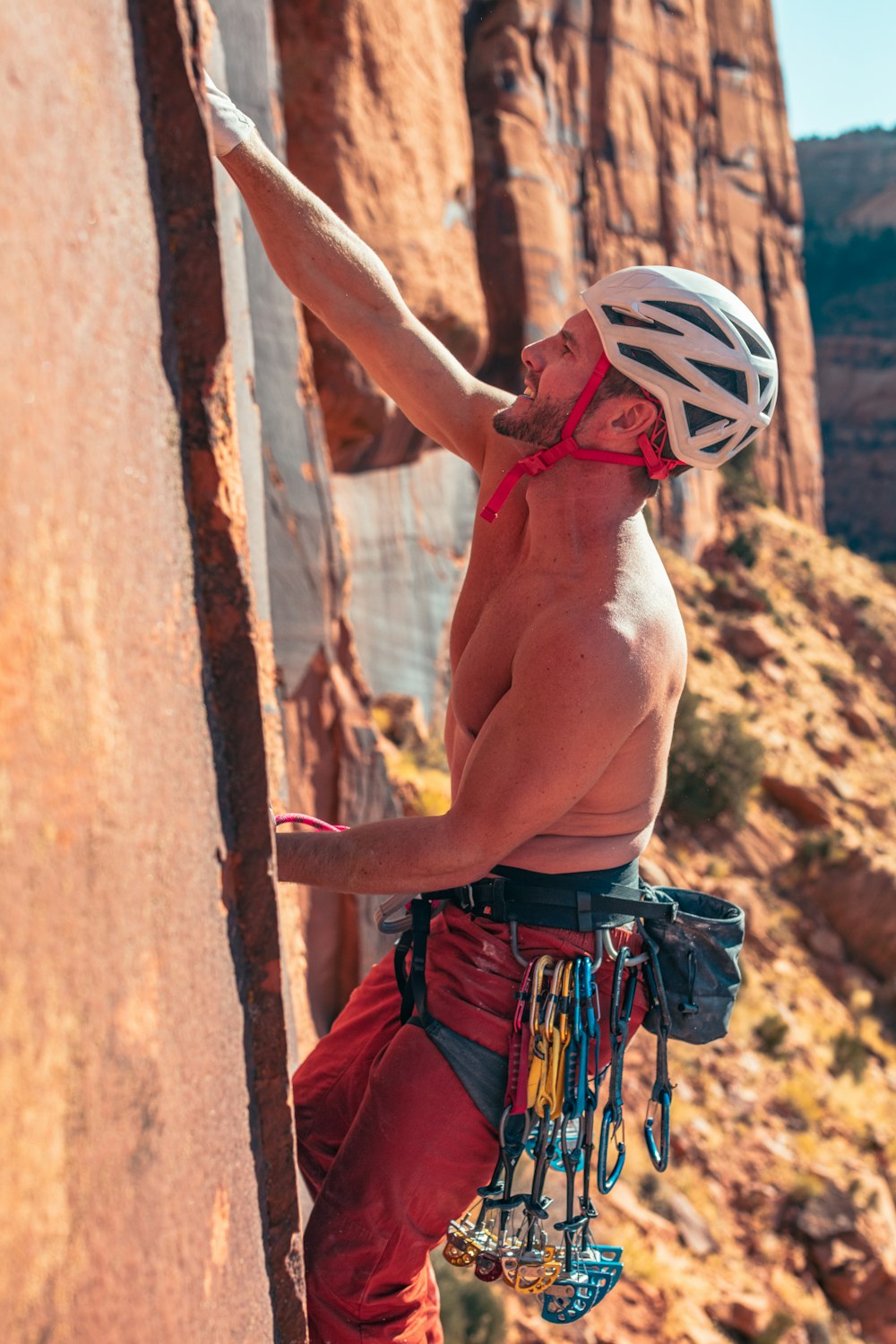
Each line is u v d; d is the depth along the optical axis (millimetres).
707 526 36656
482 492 1942
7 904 725
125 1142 908
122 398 968
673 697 1736
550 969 1691
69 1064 811
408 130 13469
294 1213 1321
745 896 21297
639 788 1732
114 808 902
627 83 30953
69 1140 809
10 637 736
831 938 22328
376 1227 1663
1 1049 713
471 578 1910
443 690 17125
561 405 1654
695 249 35562
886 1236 14180
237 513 1172
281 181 1887
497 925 1728
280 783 2922
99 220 927
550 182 22109
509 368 21531
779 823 24344
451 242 14570
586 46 29406
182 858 1058
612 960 1747
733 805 22906
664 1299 10469
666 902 1792
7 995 722
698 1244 12414
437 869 1607
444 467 17125
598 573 1656
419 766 14969
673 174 33594
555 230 21859
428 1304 1782
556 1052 1655
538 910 1705
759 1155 14430
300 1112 1905
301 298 1962
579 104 29219
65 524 831
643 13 31719
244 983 1230
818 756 28734
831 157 89375
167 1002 1008
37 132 810
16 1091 732
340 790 8500
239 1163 1200
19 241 772
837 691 33344
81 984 833
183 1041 1045
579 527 1678
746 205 39438
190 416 1128
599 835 1724
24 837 751
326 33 12281
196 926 1092
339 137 12414
